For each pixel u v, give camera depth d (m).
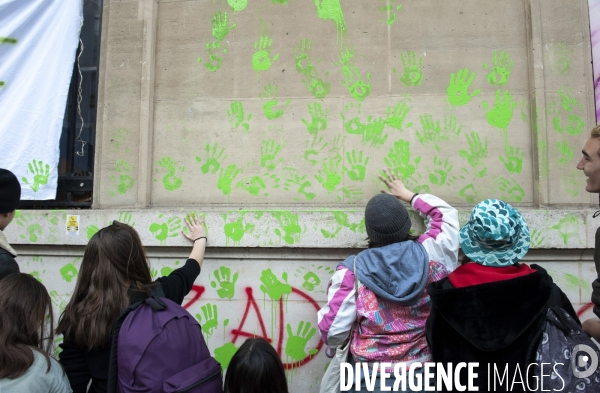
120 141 3.40
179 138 3.41
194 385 1.78
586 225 2.86
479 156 3.14
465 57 3.21
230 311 3.15
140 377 1.75
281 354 3.09
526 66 3.16
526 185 3.09
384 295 2.14
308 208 3.20
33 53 3.48
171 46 3.48
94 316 1.91
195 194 3.35
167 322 1.86
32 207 3.53
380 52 3.27
